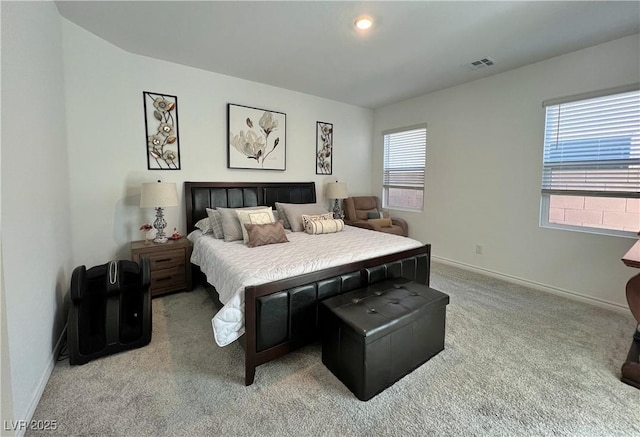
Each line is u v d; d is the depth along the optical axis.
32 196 1.60
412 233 4.62
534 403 1.56
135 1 2.13
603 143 2.74
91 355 1.88
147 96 3.07
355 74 3.49
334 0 2.07
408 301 1.89
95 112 2.75
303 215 3.45
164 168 3.25
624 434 1.37
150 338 2.11
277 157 4.05
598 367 1.86
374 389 1.62
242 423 1.44
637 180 2.58
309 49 2.83
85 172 2.72
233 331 1.71
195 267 3.29
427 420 1.46
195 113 3.39
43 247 1.75
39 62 1.81
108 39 2.71
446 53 2.90
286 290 1.85
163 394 1.63
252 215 2.99
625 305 2.65
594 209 2.85
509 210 3.44
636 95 2.54
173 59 3.12
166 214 3.31
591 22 2.32
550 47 2.75
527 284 3.32
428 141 4.28
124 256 3.06
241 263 2.08
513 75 3.30
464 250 3.93
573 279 2.97
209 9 2.20
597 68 2.70
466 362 1.92
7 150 1.31
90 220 2.79
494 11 2.18
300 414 1.50
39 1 1.84
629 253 1.76
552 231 3.10
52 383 1.69
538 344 2.12
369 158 5.20
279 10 2.20
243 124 3.71
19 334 1.37
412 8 2.15
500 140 3.47
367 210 4.89
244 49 2.86
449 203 4.07
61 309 2.11
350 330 1.62
